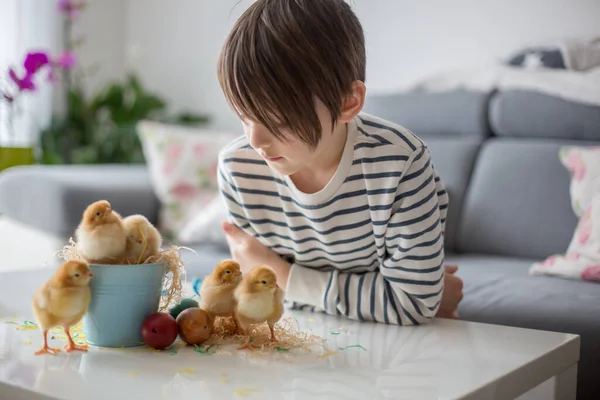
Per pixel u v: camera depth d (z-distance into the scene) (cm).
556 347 87
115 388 67
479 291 143
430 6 249
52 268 134
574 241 159
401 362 79
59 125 320
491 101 207
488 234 193
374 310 101
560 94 190
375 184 98
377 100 231
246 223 113
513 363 79
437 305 101
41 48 332
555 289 140
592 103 185
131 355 79
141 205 245
